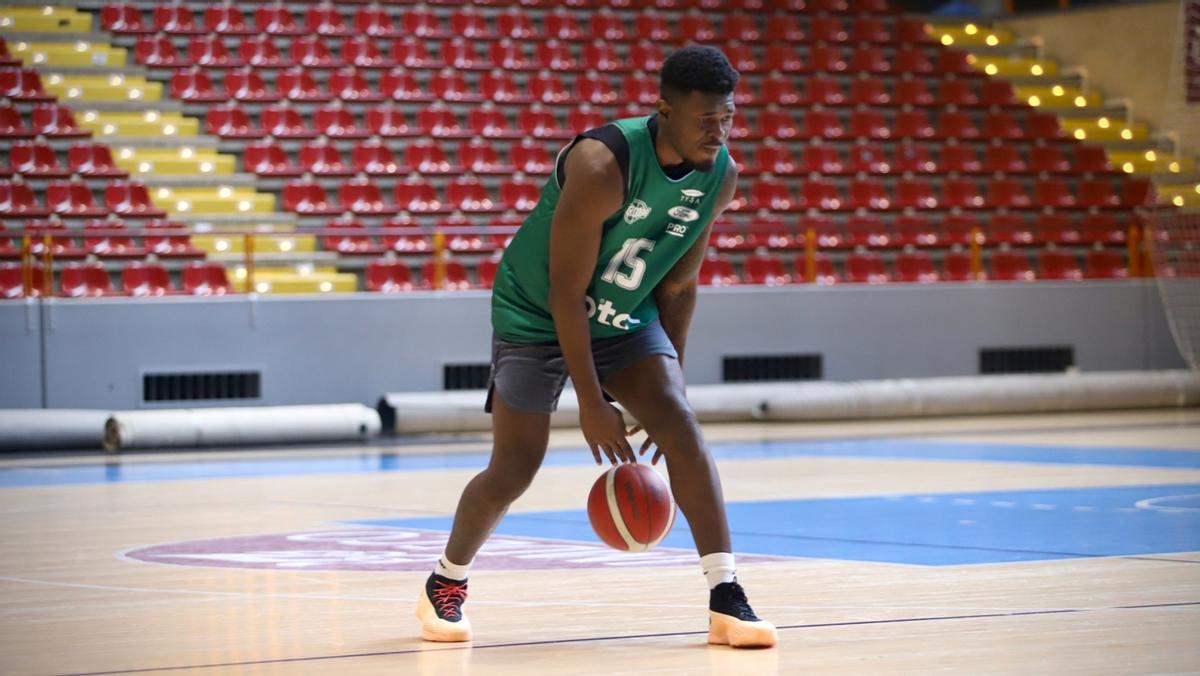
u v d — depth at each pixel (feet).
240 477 63.82
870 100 123.24
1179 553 35.24
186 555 37.96
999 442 77.30
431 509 49.93
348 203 102.17
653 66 120.98
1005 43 136.36
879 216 114.32
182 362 87.25
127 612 28.48
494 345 24.61
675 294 24.81
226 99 106.32
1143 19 127.24
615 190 21.99
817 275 108.06
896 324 103.45
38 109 100.68
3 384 83.76
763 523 43.60
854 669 21.29
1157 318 110.11
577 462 69.31
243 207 99.60
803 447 76.43
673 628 25.58
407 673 21.72
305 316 89.71
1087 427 87.97
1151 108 126.93
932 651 22.68
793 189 113.70
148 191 97.30
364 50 114.21
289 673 21.86
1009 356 106.93
